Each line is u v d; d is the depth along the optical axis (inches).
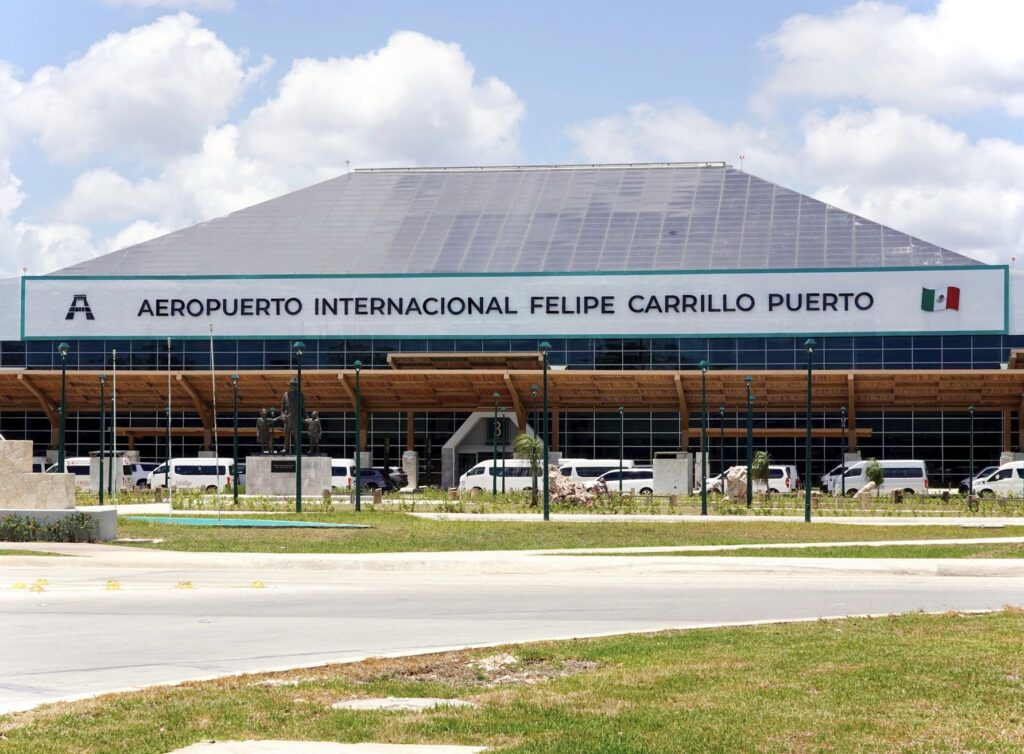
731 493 2682.1
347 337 3673.7
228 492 2935.5
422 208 4232.3
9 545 1400.1
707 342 3580.2
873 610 905.5
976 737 459.2
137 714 507.2
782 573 1282.0
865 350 3523.6
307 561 1328.7
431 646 717.9
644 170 4377.5
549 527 1739.7
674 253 3784.5
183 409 3762.3
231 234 4151.1
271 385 3572.8
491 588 1077.1
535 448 2468.0
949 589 1080.2
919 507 2495.1
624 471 3107.8
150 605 926.4
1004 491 3048.7
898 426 3543.3
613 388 3479.3
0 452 1491.1
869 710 506.6
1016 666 605.3
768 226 3907.5
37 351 3735.2
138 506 2278.5
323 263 3907.5
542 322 3624.5
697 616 868.0
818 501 2664.9
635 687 562.3
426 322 3659.0
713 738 459.2
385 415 3722.9
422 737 469.1
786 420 3597.4
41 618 842.8
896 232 3828.7
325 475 2733.8
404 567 1323.8
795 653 650.8
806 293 3543.3
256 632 775.7
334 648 709.9
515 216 4109.3
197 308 3708.2
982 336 3494.1
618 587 1093.1
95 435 3764.8
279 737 470.0
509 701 534.9
